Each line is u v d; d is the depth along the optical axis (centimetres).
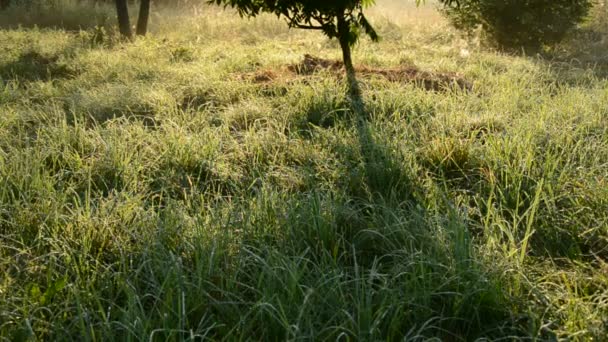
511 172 492
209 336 317
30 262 363
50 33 1523
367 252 399
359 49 1241
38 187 466
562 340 301
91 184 511
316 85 780
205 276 346
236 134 649
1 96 797
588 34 1475
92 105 746
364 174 504
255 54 1151
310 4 798
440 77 889
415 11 2147
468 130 602
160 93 784
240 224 408
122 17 1531
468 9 1398
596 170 507
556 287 361
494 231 418
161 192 480
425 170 538
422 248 380
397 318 311
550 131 586
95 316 312
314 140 602
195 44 1416
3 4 2095
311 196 436
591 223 430
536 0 1334
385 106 709
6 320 314
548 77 947
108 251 396
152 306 337
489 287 331
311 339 295
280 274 352
